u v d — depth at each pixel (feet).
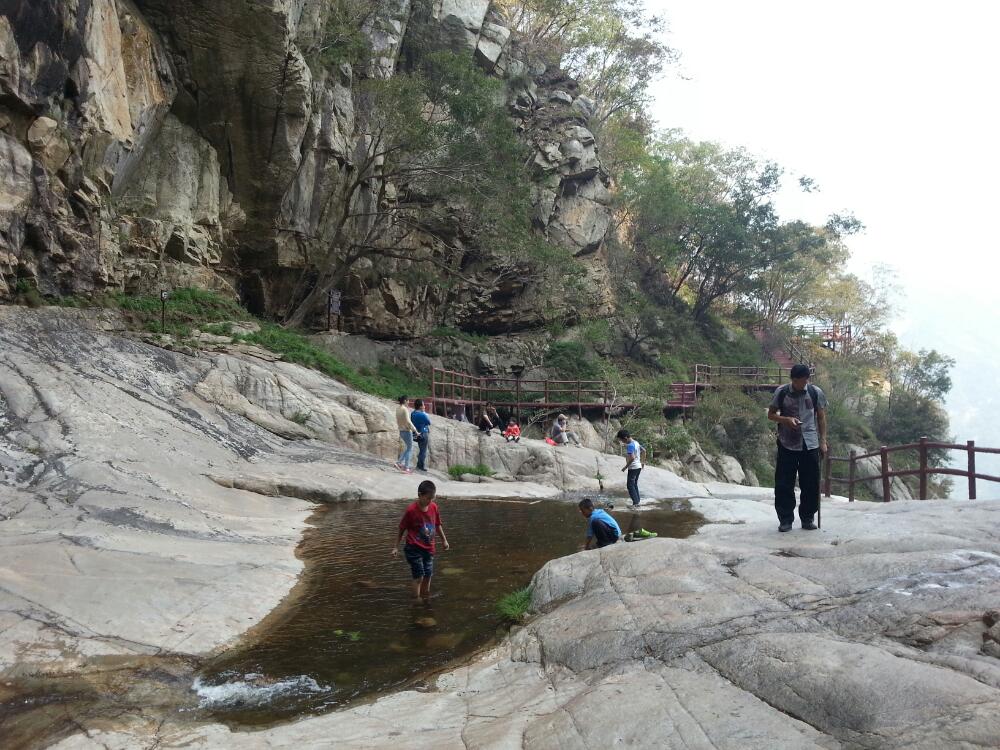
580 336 113.70
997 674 10.87
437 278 89.76
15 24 43.88
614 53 142.20
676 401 110.73
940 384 177.88
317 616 20.86
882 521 22.27
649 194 128.77
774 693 11.91
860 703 10.84
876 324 198.49
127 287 60.13
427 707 14.67
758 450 113.39
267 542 28.86
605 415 97.76
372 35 89.76
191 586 21.35
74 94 49.85
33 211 46.65
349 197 79.41
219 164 71.15
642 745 11.16
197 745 13.21
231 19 63.16
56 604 18.45
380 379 83.51
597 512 26.27
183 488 33.17
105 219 55.62
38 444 32.17
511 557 28.50
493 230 85.97
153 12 62.64
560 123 117.08
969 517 21.72
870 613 14.40
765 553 19.81
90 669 15.96
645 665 14.35
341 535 31.71
